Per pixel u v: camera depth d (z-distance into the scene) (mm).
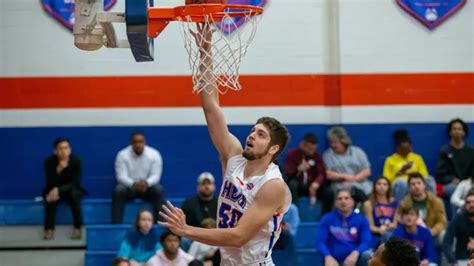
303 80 15273
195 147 15250
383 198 13469
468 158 14812
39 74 15070
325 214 13383
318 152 14852
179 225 6062
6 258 14250
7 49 15023
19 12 15031
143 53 7176
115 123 15156
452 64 15375
